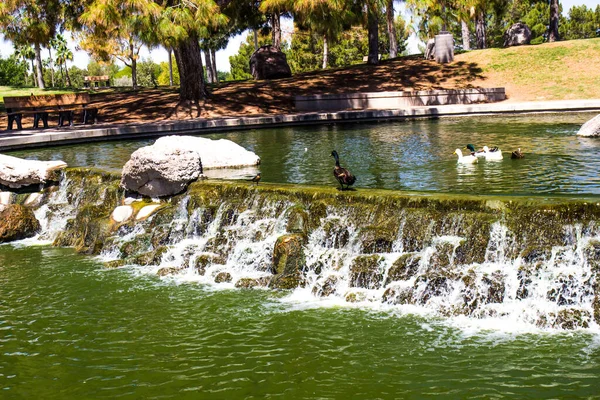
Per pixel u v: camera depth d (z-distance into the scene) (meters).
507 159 12.84
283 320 7.69
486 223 8.04
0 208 12.20
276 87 30.44
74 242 11.48
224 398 5.95
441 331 7.16
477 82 29.33
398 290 7.99
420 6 28.50
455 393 5.86
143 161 11.20
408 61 34.47
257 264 9.38
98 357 6.90
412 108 23.53
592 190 9.45
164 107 26.36
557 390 5.83
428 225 8.41
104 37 24.50
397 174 11.70
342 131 19.88
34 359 6.90
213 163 13.32
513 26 38.03
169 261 9.99
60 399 6.04
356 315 7.72
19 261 10.60
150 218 10.95
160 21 20.53
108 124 22.64
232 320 7.76
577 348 6.62
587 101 22.94
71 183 12.98
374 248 8.63
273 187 10.15
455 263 8.04
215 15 21.48
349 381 6.16
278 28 36.66
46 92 39.84
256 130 21.38
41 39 24.17
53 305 8.49
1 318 8.09
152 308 8.27
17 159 13.38
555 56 30.58
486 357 6.52
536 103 23.17
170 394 6.05
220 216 10.34
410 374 6.25
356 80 31.20
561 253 7.56
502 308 7.44
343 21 25.80
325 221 9.30
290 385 6.13
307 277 8.80
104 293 8.89
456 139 16.45
